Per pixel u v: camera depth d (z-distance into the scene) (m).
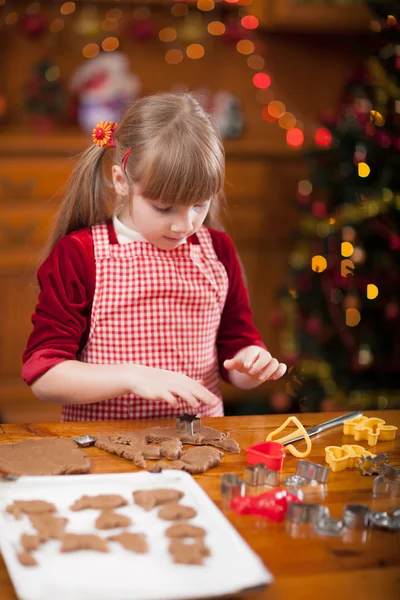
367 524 1.33
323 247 3.07
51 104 3.63
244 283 2.05
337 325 3.10
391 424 1.70
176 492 1.38
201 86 3.90
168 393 1.65
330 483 1.46
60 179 3.46
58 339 1.81
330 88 4.03
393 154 2.85
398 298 3.00
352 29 3.80
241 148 3.61
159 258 1.90
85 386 1.72
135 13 3.78
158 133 1.72
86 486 1.40
